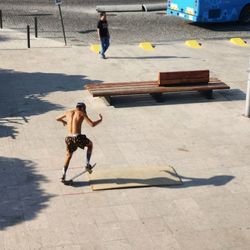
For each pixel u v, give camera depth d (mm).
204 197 10680
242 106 16094
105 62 20297
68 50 21891
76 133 10781
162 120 14719
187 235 9367
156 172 11586
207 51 22719
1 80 17750
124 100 16250
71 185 10930
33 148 12617
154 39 24688
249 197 10734
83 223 9609
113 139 13305
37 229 9359
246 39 25375
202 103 16234
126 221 9727
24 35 24250
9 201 10250
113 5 31469
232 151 12891
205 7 26453
